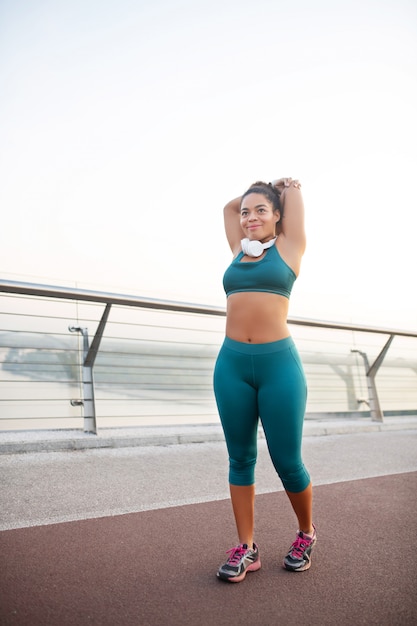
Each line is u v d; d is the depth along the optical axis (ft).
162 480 10.05
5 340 20.59
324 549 7.05
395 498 9.55
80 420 14.75
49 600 5.35
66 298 12.29
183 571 6.20
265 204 6.93
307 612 5.28
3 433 12.67
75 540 6.97
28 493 8.75
